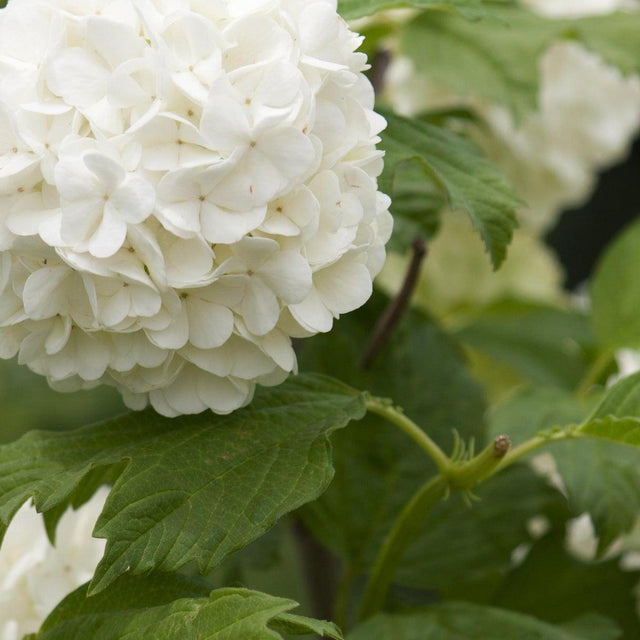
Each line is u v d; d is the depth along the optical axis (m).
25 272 0.55
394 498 0.65
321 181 0.54
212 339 0.54
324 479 0.55
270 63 0.54
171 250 0.54
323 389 0.58
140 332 0.55
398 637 0.61
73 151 0.53
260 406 0.57
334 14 0.54
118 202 0.53
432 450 0.59
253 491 0.55
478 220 0.60
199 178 0.53
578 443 0.65
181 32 0.54
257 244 0.54
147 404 0.58
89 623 0.56
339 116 0.54
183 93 0.54
